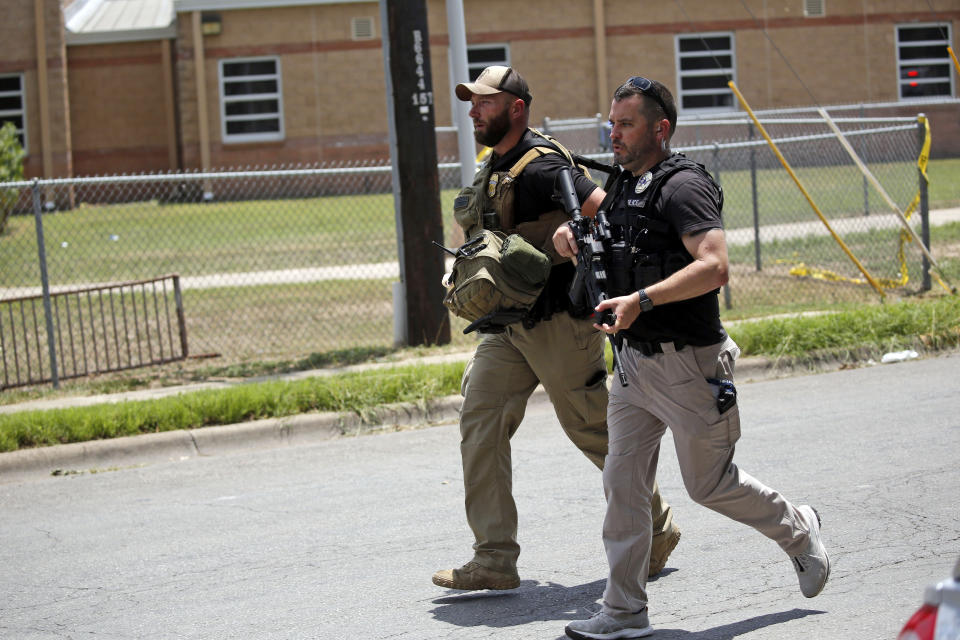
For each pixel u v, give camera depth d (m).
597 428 17.33
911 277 47.00
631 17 102.56
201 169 100.38
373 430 30.84
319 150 101.12
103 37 102.38
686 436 14.48
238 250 64.56
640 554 14.80
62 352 38.78
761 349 35.16
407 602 17.33
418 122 39.16
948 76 104.75
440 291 40.03
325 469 26.78
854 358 35.16
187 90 99.94
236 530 22.03
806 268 49.84
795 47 103.56
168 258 63.09
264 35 100.12
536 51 102.25
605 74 102.38
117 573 19.69
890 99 104.12
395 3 38.53
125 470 27.92
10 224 79.12
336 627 16.41
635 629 14.85
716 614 15.90
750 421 28.59
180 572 19.53
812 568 15.26
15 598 18.58
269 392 31.23
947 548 18.06
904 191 71.44
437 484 24.73
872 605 15.83
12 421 29.02
